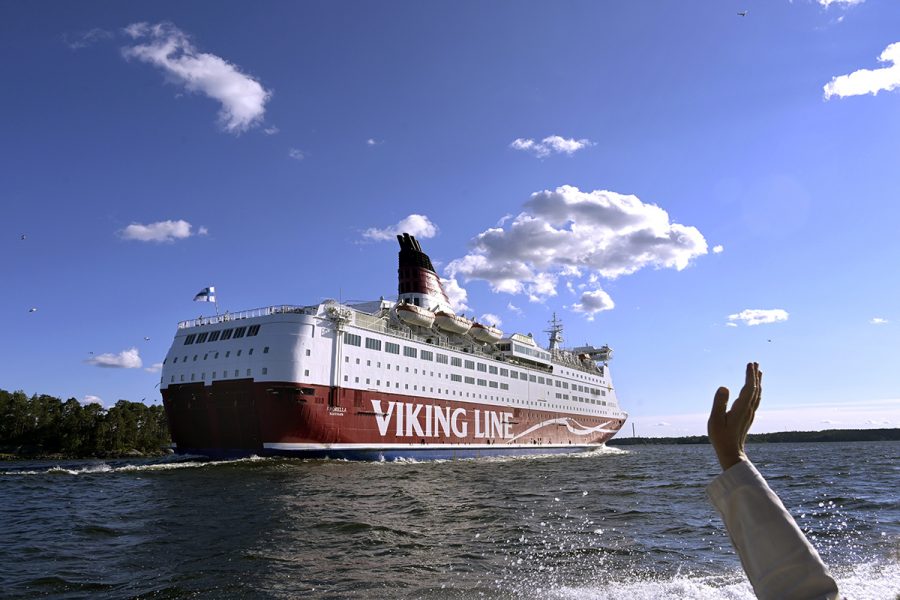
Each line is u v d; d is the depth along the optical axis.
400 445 53.31
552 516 19.98
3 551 15.58
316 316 47.16
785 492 28.03
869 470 45.69
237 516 21.08
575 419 83.25
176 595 11.20
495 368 67.81
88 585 12.08
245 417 44.84
